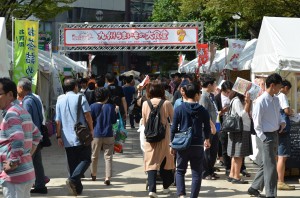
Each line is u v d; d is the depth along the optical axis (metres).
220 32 30.17
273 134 7.57
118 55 54.06
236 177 9.33
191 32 21.55
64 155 12.78
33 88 10.90
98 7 51.62
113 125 9.60
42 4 19.41
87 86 14.01
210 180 9.66
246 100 8.95
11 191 4.97
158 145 7.98
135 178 9.86
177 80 17.03
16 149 4.80
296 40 10.18
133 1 56.88
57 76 17.81
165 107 8.01
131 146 14.58
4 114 4.99
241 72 17.50
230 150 9.31
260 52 11.17
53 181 9.56
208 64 20.78
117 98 12.79
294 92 10.20
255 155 11.14
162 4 40.44
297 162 9.39
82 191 8.65
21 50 10.82
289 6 17.53
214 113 9.29
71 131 8.28
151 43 21.67
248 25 20.55
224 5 17.84
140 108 11.18
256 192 8.15
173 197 8.23
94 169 9.49
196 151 7.20
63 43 21.81
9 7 18.50
